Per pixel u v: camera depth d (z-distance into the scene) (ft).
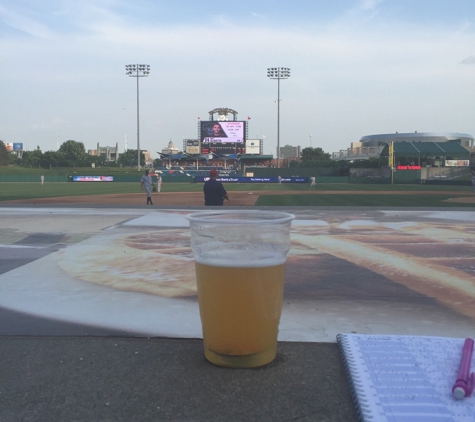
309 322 14.73
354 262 23.70
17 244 28.73
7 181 229.25
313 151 466.70
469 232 33.83
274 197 112.68
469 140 411.95
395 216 44.34
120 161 535.60
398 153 248.11
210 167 293.84
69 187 170.91
